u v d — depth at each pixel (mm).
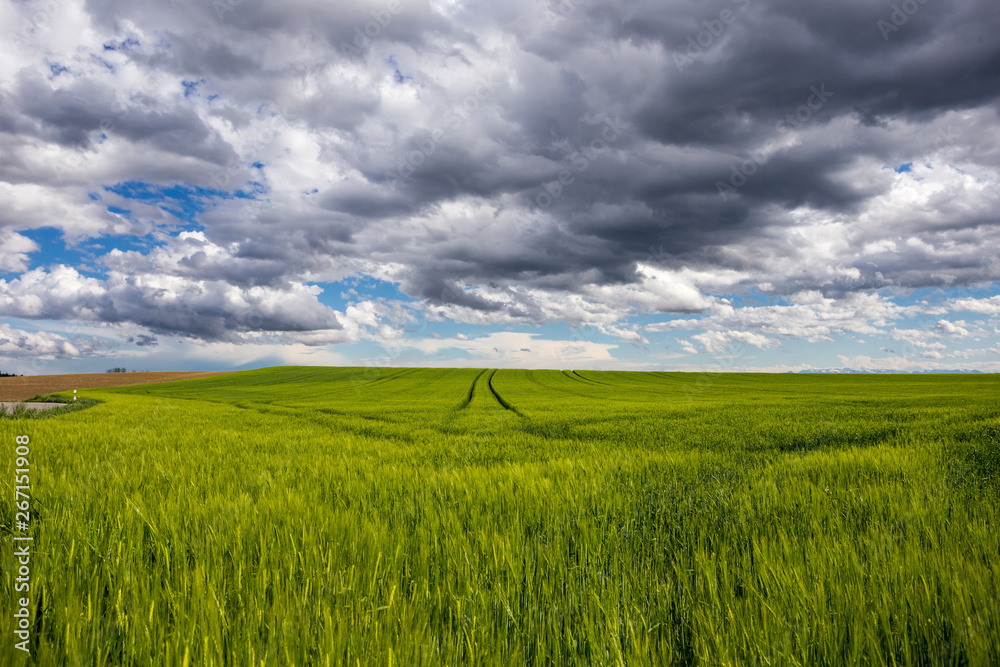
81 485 4652
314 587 2586
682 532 3881
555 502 4406
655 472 6633
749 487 5449
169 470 6023
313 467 6863
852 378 65625
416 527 3709
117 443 9422
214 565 2770
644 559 3195
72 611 2170
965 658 2068
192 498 4285
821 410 20359
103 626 2211
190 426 14484
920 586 2555
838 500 4617
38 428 11867
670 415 19000
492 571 2889
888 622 2275
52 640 2121
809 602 2436
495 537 3293
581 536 3582
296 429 14102
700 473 6602
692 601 2551
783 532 3508
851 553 2936
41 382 64375
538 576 2836
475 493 4875
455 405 29609
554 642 2201
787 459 7496
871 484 5266
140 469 6078
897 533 3607
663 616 2432
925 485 5160
